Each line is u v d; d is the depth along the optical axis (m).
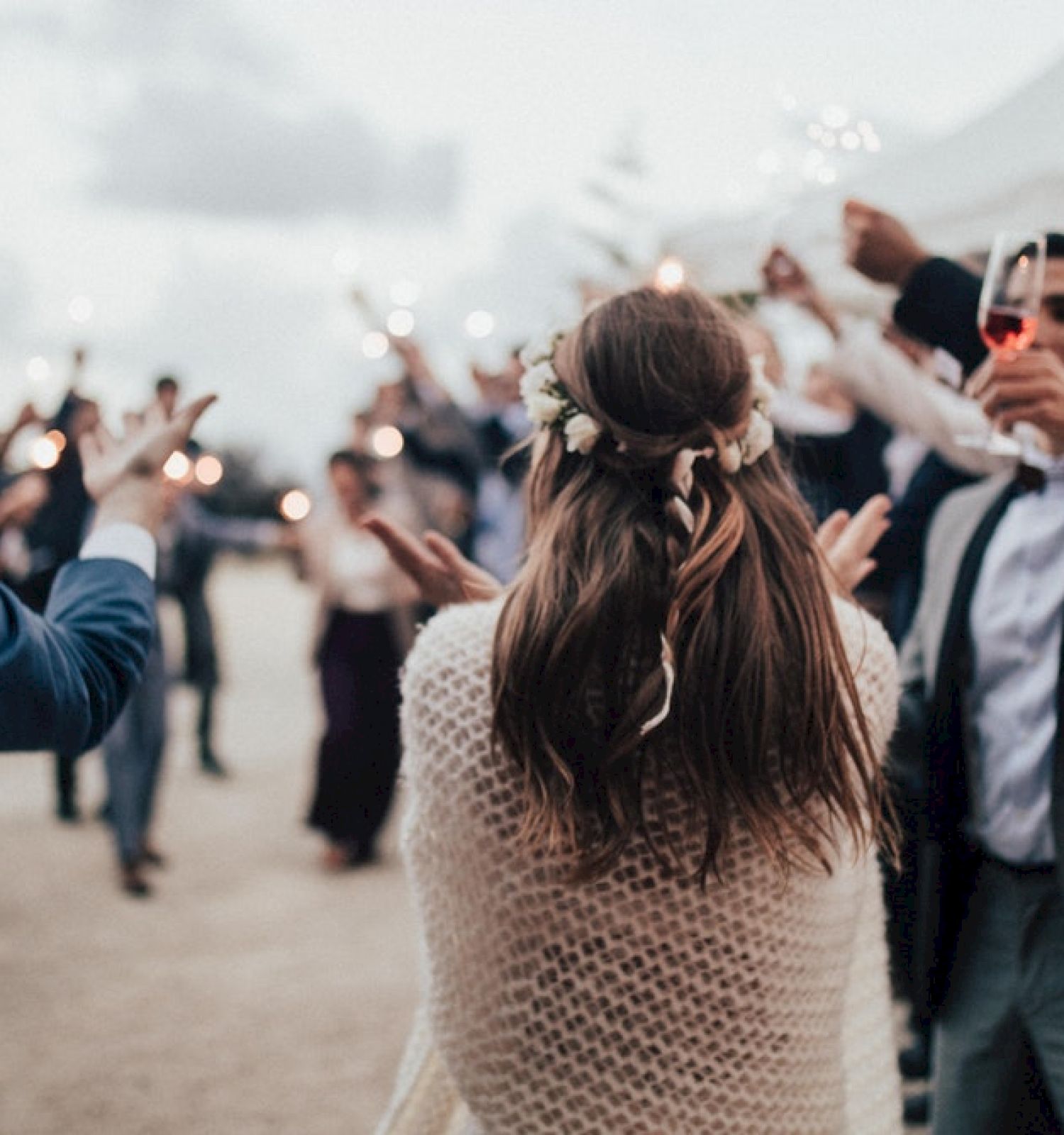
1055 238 2.42
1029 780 2.21
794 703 1.39
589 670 1.37
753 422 1.48
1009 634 2.26
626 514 1.43
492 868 1.40
